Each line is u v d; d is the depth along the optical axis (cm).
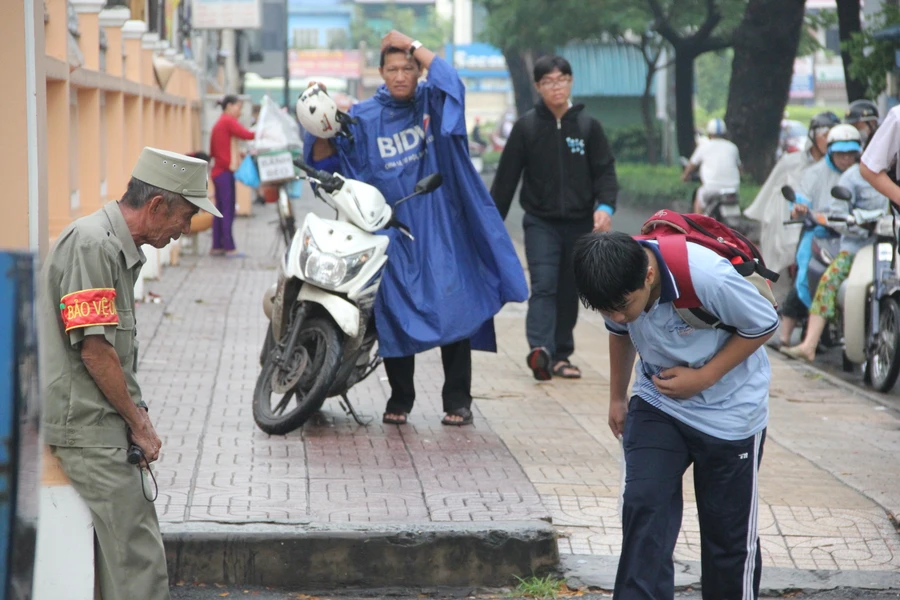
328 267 880
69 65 1330
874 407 1145
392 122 941
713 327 527
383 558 662
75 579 544
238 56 4997
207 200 546
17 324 351
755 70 3400
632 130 5681
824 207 1373
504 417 1018
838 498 815
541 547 671
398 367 962
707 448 542
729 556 556
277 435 909
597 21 4309
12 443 348
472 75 12912
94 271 520
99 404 536
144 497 547
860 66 1908
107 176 1705
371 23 16625
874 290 1223
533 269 1172
